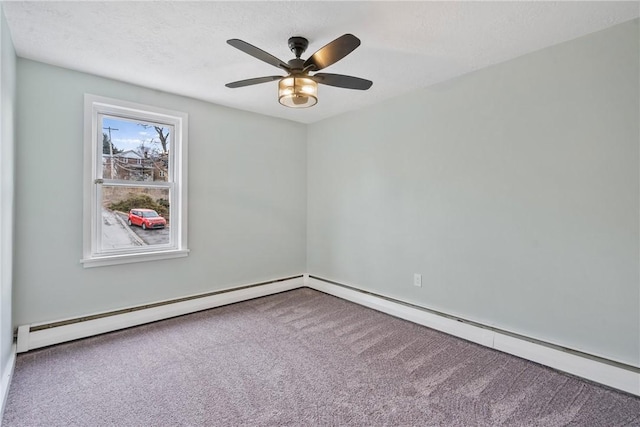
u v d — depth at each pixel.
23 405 1.77
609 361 2.04
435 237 2.96
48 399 1.83
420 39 2.13
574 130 2.15
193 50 2.29
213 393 1.91
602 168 2.05
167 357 2.33
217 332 2.77
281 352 2.42
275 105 3.53
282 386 1.98
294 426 1.64
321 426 1.64
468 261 2.72
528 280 2.38
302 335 2.73
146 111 2.97
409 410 1.76
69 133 2.58
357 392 1.92
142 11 1.82
